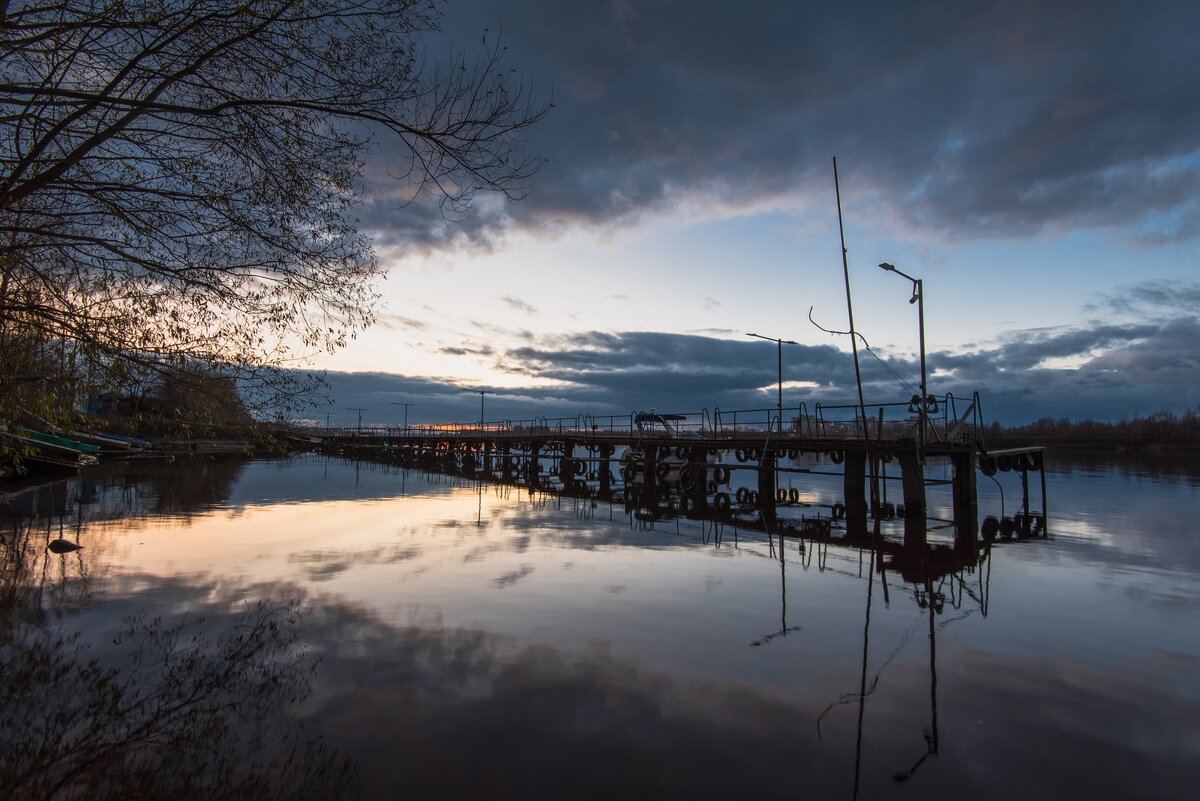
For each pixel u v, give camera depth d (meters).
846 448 21.16
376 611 9.03
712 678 6.72
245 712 5.78
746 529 18.20
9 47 5.69
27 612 8.83
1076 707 6.10
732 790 4.63
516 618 8.74
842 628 8.51
